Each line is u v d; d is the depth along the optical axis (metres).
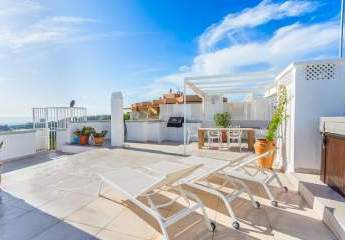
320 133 3.81
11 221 2.70
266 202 3.25
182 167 3.20
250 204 3.18
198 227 2.60
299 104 4.20
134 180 2.89
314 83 4.11
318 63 4.04
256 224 2.66
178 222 2.71
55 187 3.81
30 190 3.68
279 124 5.09
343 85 3.98
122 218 2.78
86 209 3.01
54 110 8.19
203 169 3.37
